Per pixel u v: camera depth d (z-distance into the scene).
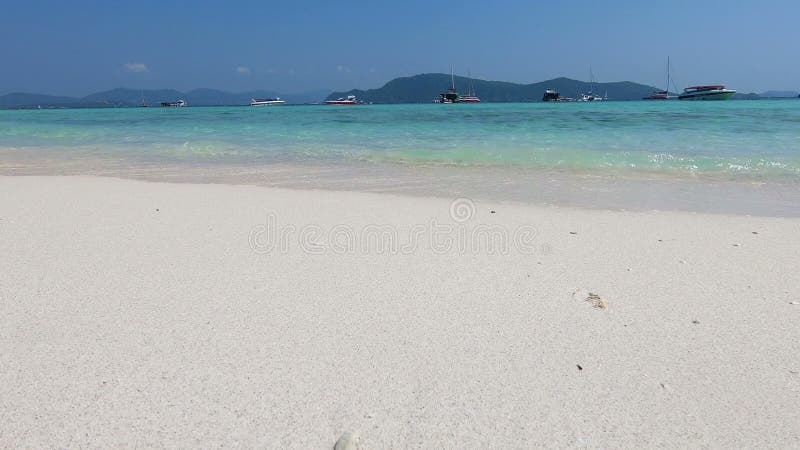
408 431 1.83
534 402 2.00
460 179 7.62
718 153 9.26
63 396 2.01
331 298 3.01
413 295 3.07
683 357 2.34
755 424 1.87
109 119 25.70
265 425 1.86
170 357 2.30
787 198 6.12
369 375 2.18
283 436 1.80
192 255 3.81
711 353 2.38
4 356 2.30
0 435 1.79
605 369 2.24
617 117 20.20
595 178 7.59
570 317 2.77
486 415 1.92
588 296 3.07
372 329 2.60
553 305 2.93
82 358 2.29
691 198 6.21
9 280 3.25
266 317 2.73
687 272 3.50
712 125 14.98
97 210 5.40
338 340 2.48
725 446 1.76
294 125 18.27
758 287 3.20
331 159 9.67
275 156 10.12
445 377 2.17
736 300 2.99
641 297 3.05
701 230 4.67
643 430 1.84
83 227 4.64
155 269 3.48
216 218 5.05
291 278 3.34
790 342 2.48
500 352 2.38
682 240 4.33
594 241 4.30
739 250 4.01
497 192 6.66
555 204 5.93
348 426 1.85
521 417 1.91
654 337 2.54
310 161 9.48
